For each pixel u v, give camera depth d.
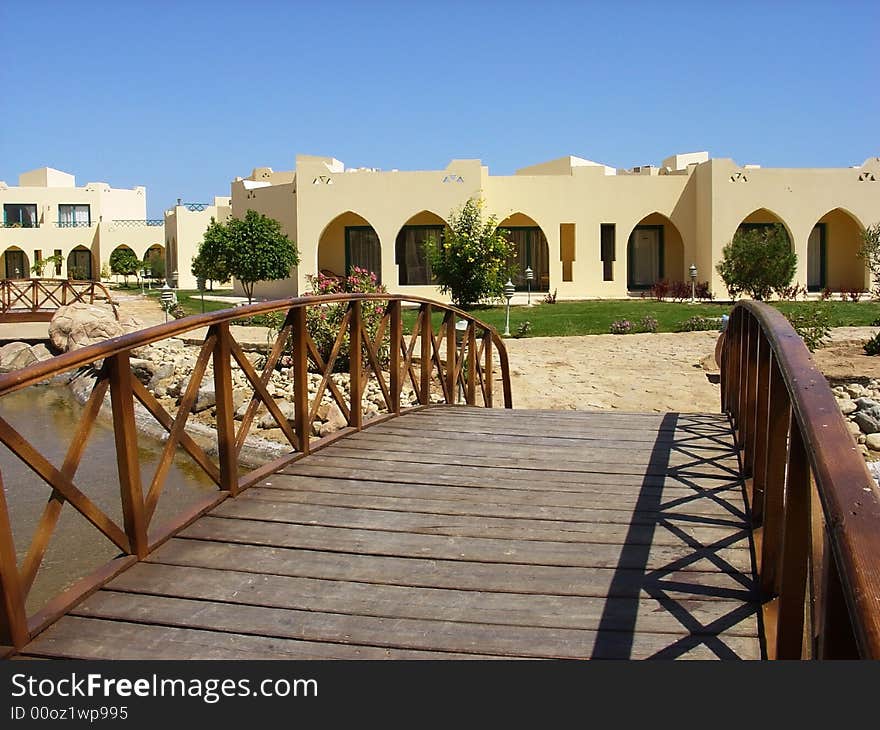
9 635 3.14
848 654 1.60
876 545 1.37
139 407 12.79
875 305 21.47
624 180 27.14
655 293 26.56
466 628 3.31
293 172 36.50
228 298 29.92
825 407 2.09
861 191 26.62
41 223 50.91
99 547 6.73
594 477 5.42
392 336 7.72
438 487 5.18
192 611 3.47
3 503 3.12
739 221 26.31
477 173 26.33
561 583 3.71
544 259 28.41
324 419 10.65
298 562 3.98
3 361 18.91
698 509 4.70
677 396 11.79
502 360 11.00
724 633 3.21
